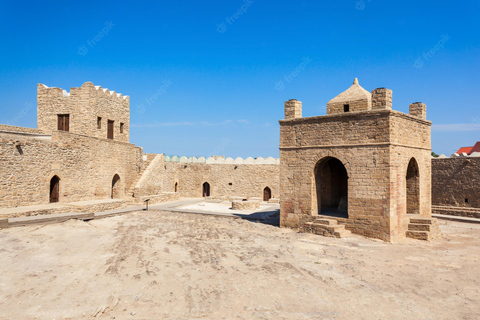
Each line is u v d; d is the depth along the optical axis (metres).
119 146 31.45
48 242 15.29
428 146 21.59
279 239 17.56
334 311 9.30
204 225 21.34
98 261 12.96
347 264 13.27
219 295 10.16
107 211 24.72
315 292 10.56
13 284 10.48
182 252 14.59
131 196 32.50
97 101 28.73
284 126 21.00
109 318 8.63
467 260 14.10
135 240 16.45
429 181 21.70
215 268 12.52
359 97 19.72
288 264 13.16
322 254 14.69
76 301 9.47
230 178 39.84
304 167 20.17
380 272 12.48
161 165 37.44
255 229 20.48
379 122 17.52
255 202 29.77
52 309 8.97
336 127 18.97
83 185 26.70
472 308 9.62
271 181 37.91
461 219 24.84
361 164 18.08
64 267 12.19
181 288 10.57
